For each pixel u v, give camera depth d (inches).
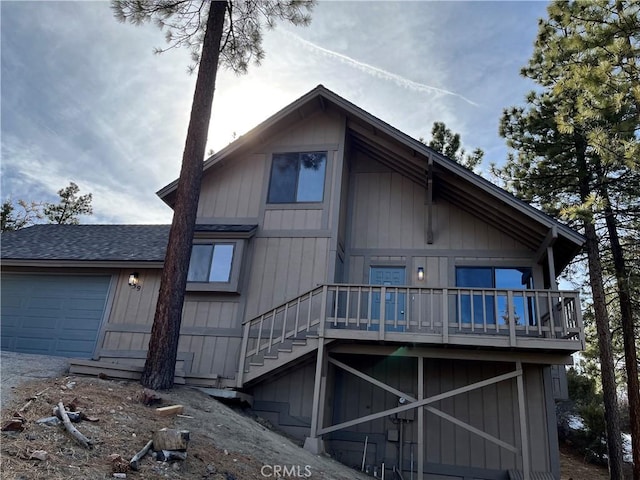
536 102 482.0
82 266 426.0
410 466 339.6
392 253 406.3
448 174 385.1
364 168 441.4
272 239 400.5
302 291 377.7
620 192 437.4
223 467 173.3
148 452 159.5
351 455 350.9
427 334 311.9
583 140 444.8
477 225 400.5
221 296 389.1
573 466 532.1
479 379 353.1
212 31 337.7
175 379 313.3
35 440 144.9
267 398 350.9
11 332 424.2
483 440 337.4
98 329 411.5
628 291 417.1
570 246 349.4
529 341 300.4
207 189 434.9
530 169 493.4
